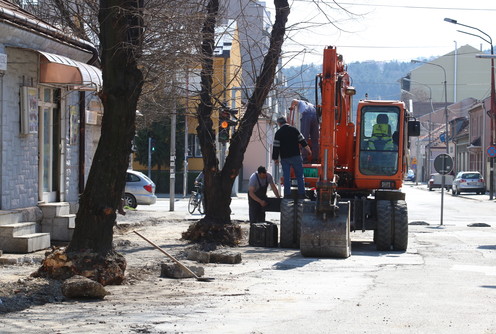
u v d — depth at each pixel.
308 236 16.36
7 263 14.03
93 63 20.42
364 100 20.38
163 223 26.84
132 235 20.94
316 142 20.16
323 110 16.58
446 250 18.52
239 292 11.12
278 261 15.66
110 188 12.02
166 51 16.02
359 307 9.64
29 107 16.81
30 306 9.66
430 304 9.92
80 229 11.96
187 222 27.41
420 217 34.38
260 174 20.05
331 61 16.62
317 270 14.18
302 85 19.12
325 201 16.31
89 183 12.05
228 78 23.45
